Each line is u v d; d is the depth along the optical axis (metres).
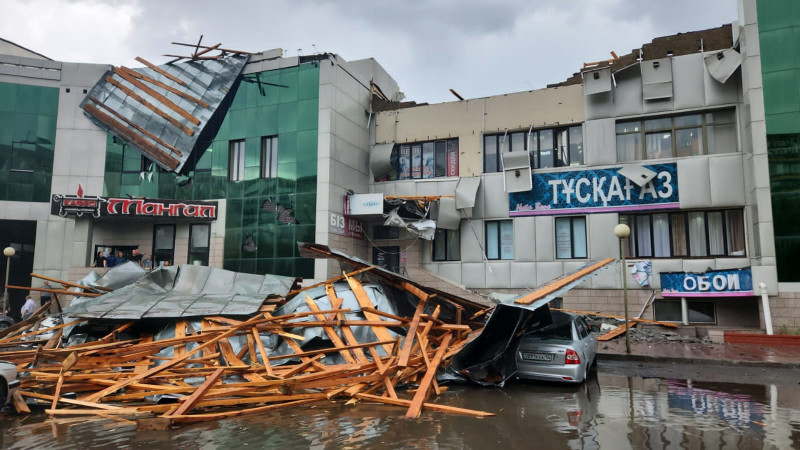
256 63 22.33
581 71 20.89
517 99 21.22
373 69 25.14
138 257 22.05
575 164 20.20
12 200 22.66
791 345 14.49
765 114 16.06
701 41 18.59
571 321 10.31
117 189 22.75
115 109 23.14
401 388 8.80
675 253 18.50
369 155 23.59
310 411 7.18
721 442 5.80
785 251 15.38
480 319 12.92
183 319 10.00
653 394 8.70
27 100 23.17
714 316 17.42
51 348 9.49
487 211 21.05
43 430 6.22
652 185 18.64
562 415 7.08
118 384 7.67
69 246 22.92
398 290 11.86
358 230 22.36
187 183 22.39
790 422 6.73
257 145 21.78
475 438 5.91
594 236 19.31
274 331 9.45
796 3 16.06
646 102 19.03
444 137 22.28
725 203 17.61
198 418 6.55
